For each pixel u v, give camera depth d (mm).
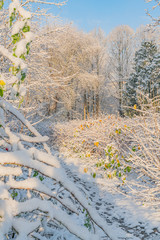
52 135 11523
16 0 953
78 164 7605
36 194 1895
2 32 5406
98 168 6996
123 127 7355
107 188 5438
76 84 23156
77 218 3652
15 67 940
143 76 20000
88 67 24688
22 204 1094
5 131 1341
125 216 4055
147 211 4152
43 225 2074
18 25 927
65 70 20500
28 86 6672
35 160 1253
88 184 5719
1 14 5473
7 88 933
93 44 24859
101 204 4621
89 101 26984
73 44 21812
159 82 17812
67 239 2869
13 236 1861
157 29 7977
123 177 5336
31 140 1498
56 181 1310
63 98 20703
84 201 1408
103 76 25281
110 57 29188
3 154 1168
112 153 6047
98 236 1427
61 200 1393
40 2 6172
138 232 3471
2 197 1033
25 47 938
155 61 20000
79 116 26031
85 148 8836
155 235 3336
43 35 7156
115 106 27500
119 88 27750
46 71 8273
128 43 29938
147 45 22078
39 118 9984
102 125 8461
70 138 10000
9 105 1427
